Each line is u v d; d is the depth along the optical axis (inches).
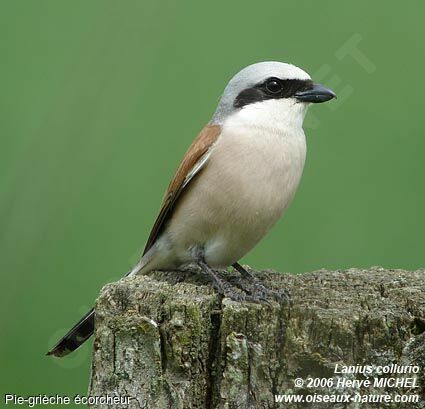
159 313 281.6
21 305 419.5
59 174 434.9
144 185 490.0
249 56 541.6
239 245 361.4
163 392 273.6
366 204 495.8
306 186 506.9
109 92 469.7
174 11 540.1
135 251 466.9
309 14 561.9
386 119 519.5
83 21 547.2
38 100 523.5
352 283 317.4
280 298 294.2
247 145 347.3
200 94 518.6
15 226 416.5
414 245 473.1
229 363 273.6
